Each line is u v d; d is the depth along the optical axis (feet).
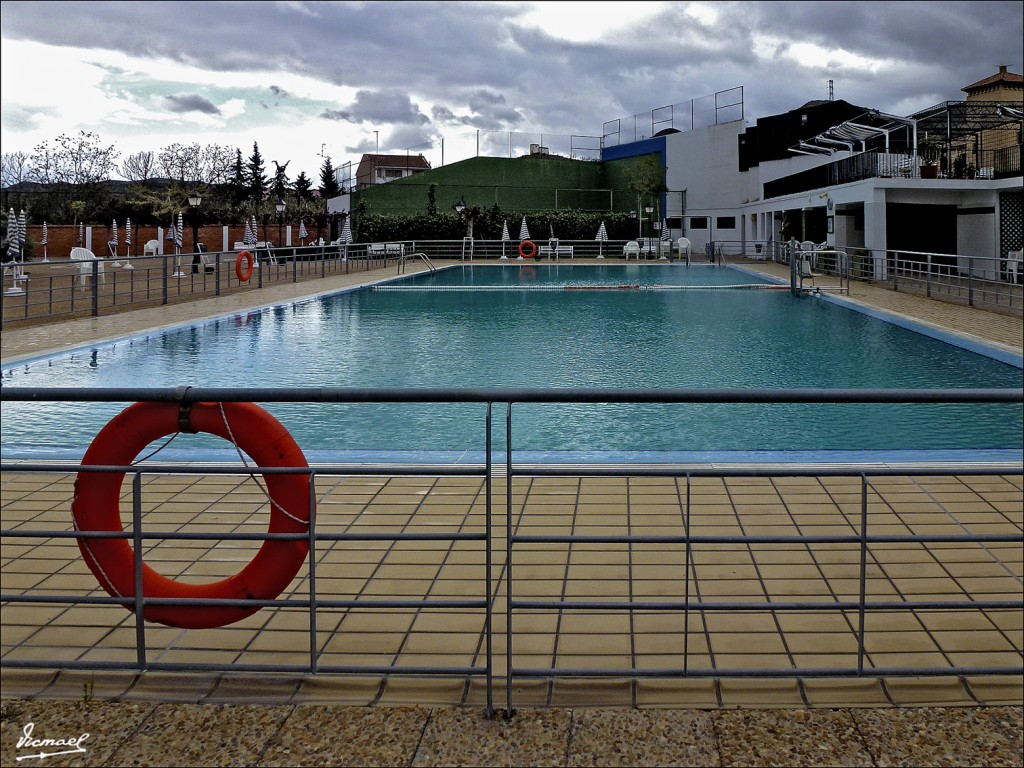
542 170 154.61
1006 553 12.94
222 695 8.47
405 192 148.56
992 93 126.00
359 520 14.53
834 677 8.54
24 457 18.99
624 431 23.88
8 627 10.36
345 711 8.12
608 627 10.44
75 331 42.52
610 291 75.05
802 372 33.58
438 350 39.70
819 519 14.46
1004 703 8.37
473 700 8.38
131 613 10.77
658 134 151.12
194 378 32.01
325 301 65.21
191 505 15.31
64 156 181.57
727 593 11.45
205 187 184.44
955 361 36.01
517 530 14.01
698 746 7.52
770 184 124.77
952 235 86.12
